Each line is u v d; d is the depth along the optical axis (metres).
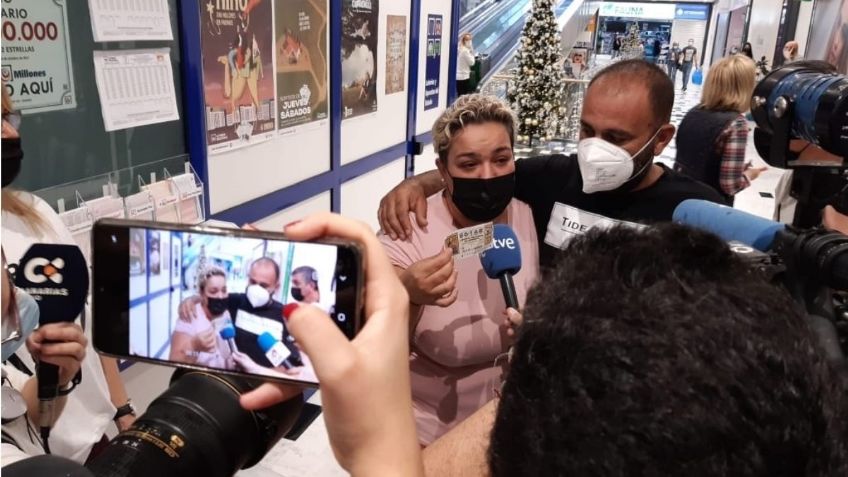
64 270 0.85
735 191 3.21
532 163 1.76
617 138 1.51
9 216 1.21
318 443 1.59
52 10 1.64
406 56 4.00
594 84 1.55
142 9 1.90
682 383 0.38
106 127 1.84
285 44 2.70
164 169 2.10
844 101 0.84
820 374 0.40
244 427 0.72
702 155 3.24
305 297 0.59
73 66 1.73
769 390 0.38
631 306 0.41
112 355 0.68
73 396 1.25
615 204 1.61
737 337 0.39
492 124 1.45
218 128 2.33
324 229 0.60
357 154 3.56
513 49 12.25
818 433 0.39
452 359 1.46
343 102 3.29
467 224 1.55
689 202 1.05
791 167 0.96
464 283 1.47
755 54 15.64
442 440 0.89
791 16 12.45
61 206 1.73
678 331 0.39
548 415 0.42
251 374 0.64
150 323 0.66
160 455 0.64
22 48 1.57
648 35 25.78
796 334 0.40
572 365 0.41
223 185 2.42
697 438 0.37
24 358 1.06
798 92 0.96
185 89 2.15
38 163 1.67
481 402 1.51
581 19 15.78
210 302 0.64
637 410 0.38
